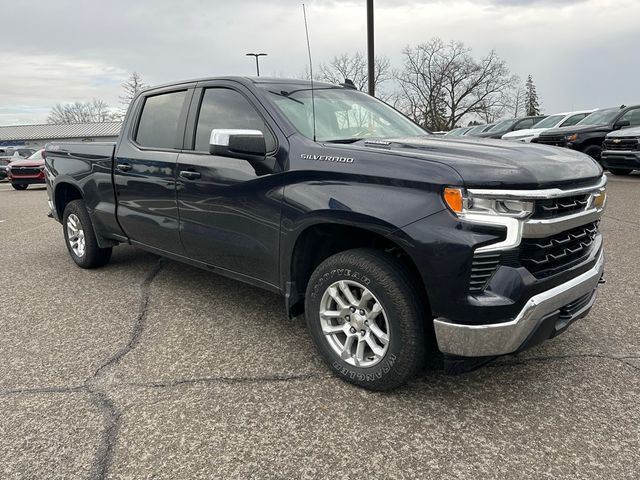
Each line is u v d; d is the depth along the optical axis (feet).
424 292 8.36
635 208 26.23
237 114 11.12
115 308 13.25
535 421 8.08
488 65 160.56
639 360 9.96
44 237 23.41
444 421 8.11
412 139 10.38
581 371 9.60
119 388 9.18
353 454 7.35
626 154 36.94
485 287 7.58
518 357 10.19
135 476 6.93
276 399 8.78
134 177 13.44
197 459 7.27
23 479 6.88
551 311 7.99
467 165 7.68
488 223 7.41
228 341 11.15
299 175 9.33
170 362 10.18
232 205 10.66
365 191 8.38
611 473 6.88
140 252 19.24
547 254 8.09
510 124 57.21
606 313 12.29
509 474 6.90
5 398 8.87
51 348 10.89
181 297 14.03
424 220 7.70
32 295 14.43
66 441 7.67
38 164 55.42
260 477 6.90
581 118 47.96
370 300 8.75
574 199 8.42
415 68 156.87
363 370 8.87
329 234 9.66
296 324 12.07
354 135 10.97
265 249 10.19
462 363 8.04
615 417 8.14
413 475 6.91
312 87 11.59
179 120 12.55
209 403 8.67
